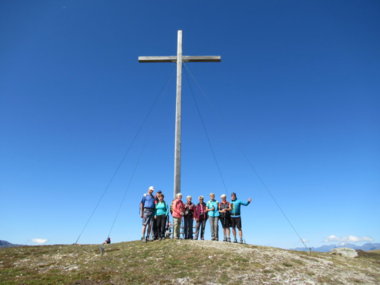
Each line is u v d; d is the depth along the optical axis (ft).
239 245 38.86
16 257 34.35
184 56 57.77
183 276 27.76
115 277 27.37
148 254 34.14
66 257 34.12
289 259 34.09
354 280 30.07
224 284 26.27
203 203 45.16
